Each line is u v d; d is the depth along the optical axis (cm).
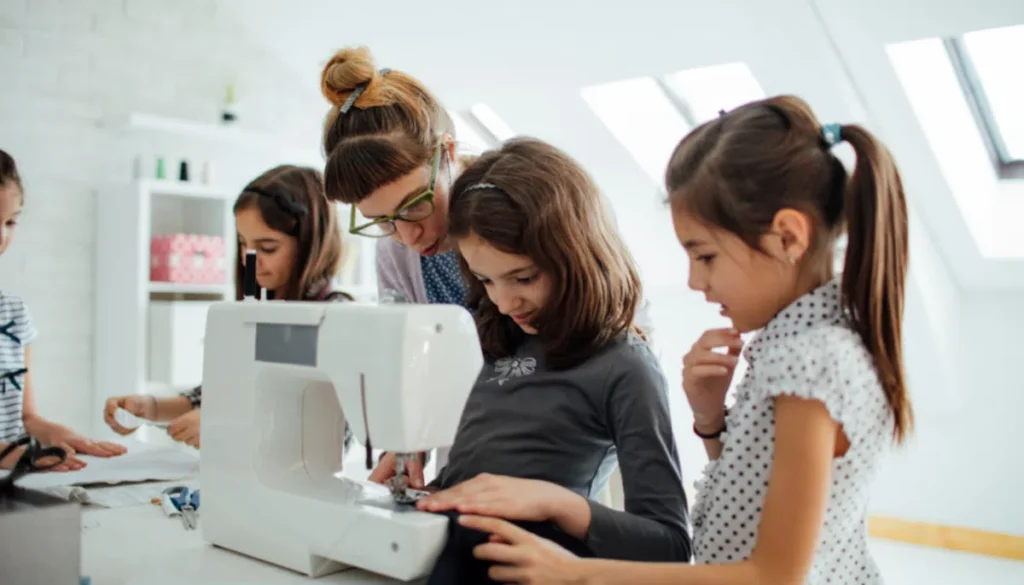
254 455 101
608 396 106
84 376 336
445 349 93
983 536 344
